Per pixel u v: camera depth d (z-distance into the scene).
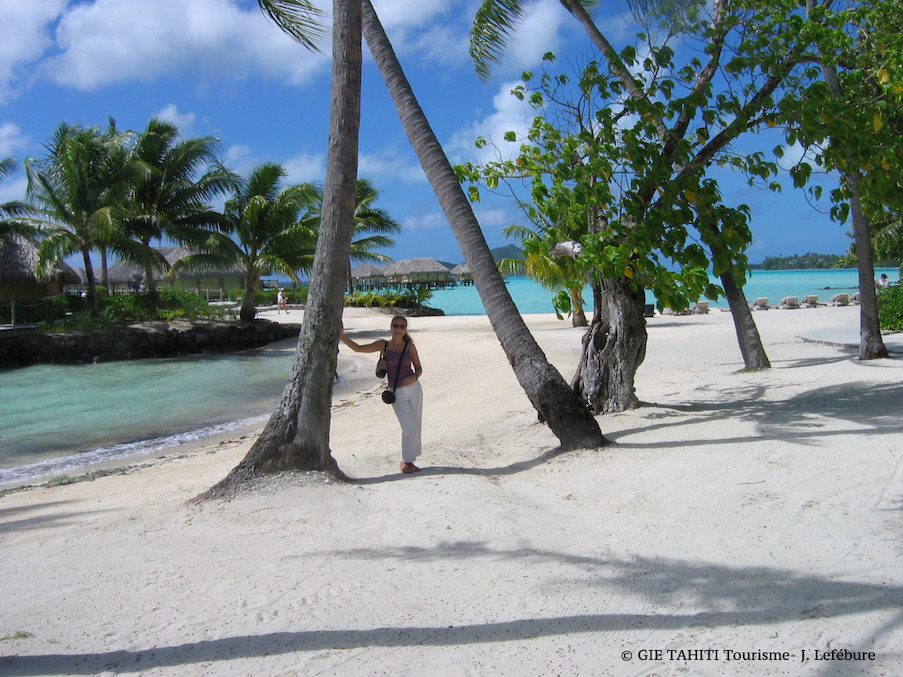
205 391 16.73
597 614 3.38
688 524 4.50
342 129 6.34
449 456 7.44
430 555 4.29
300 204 30.53
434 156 7.20
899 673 2.72
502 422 9.59
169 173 29.53
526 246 6.90
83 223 26.33
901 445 5.76
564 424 6.76
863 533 4.09
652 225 6.76
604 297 8.78
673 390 10.14
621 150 7.21
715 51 7.82
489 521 4.82
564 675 2.88
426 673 2.95
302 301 50.66
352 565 4.19
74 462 9.92
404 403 6.50
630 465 5.96
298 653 3.16
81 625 3.53
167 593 3.90
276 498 5.55
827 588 3.46
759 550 3.98
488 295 7.13
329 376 6.32
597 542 4.32
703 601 3.43
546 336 22.84
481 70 10.59
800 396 8.45
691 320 27.83
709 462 5.79
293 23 8.27
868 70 7.70
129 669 3.07
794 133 6.93
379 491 5.73
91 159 26.73
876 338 11.24
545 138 7.57
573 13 9.78
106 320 25.61
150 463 9.55
